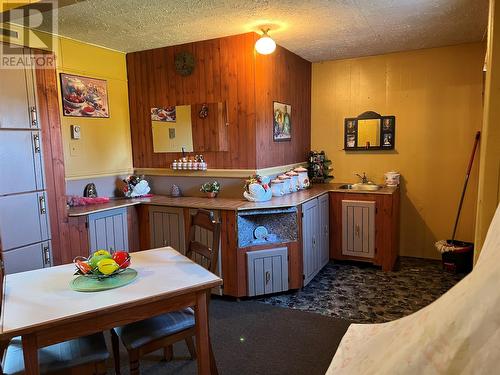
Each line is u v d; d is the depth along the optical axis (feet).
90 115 12.48
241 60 11.80
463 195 13.43
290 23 10.61
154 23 10.39
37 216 9.59
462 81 13.56
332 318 9.86
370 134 15.15
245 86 11.85
